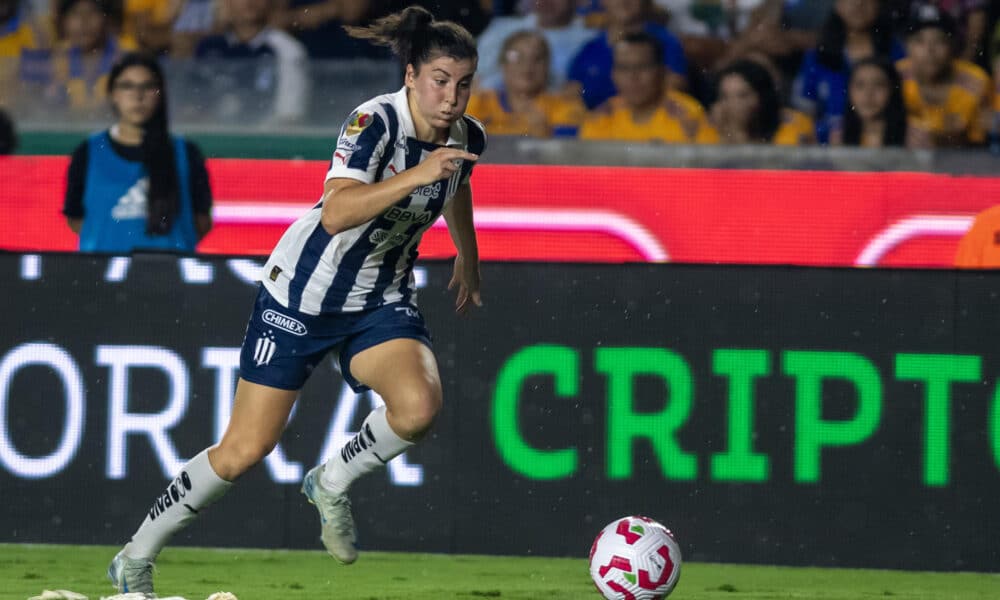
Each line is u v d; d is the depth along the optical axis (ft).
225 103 105.91
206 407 70.18
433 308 69.87
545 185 94.68
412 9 44.11
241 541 70.59
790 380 68.59
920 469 68.03
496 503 69.72
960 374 67.82
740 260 94.58
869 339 68.33
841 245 94.17
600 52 109.60
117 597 47.11
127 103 90.48
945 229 93.40
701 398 69.00
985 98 106.83
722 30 112.57
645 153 98.78
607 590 50.75
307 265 47.09
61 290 70.64
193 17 113.80
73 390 70.64
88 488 70.49
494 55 110.83
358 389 49.32
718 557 68.85
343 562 49.93
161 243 91.15
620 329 69.31
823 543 68.44
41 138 106.11
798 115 107.24
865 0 108.88
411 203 45.88
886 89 104.01
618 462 69.21
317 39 113.50
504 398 69.67
